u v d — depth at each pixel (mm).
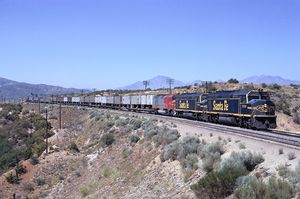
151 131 44719
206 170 24859
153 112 83312
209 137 35000
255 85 107250
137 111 91688
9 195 53594
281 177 19297
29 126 112188
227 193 19922
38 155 75750
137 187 32219
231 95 46688
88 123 89562
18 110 153500
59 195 49500
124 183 36375
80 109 122188
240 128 42781
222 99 49250
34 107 159375
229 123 47750
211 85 113938
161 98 77562
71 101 168500
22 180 57875
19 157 78438
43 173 58188
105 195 36875
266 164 22078
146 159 37719
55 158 61875
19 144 96938
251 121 41438
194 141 32688
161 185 28469
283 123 65312
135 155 42031
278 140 28609
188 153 30031
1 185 56375
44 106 156750
